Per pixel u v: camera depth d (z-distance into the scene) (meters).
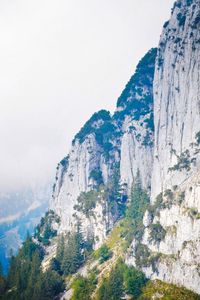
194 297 189.50
